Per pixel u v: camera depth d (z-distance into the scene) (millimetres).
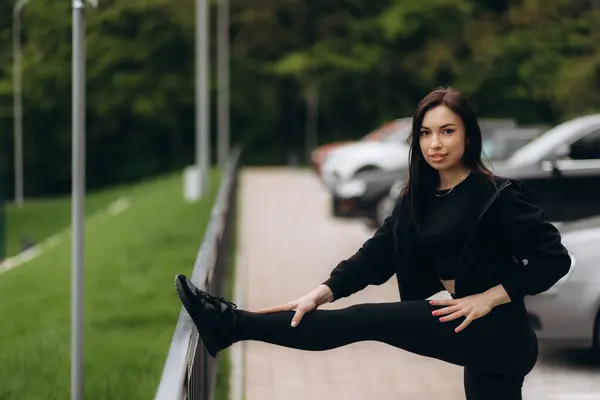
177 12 55625
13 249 46781
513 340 4031
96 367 9336
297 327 3980
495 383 4164
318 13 61125
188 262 16312
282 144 64062
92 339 10625
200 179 27406
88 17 19406
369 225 20750
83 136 6688
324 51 59250
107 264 16359
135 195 42344
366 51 59344
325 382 8578
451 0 57875
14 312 13305
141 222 23406
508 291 4012
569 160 13547
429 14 58031
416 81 59750
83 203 6715
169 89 57375
